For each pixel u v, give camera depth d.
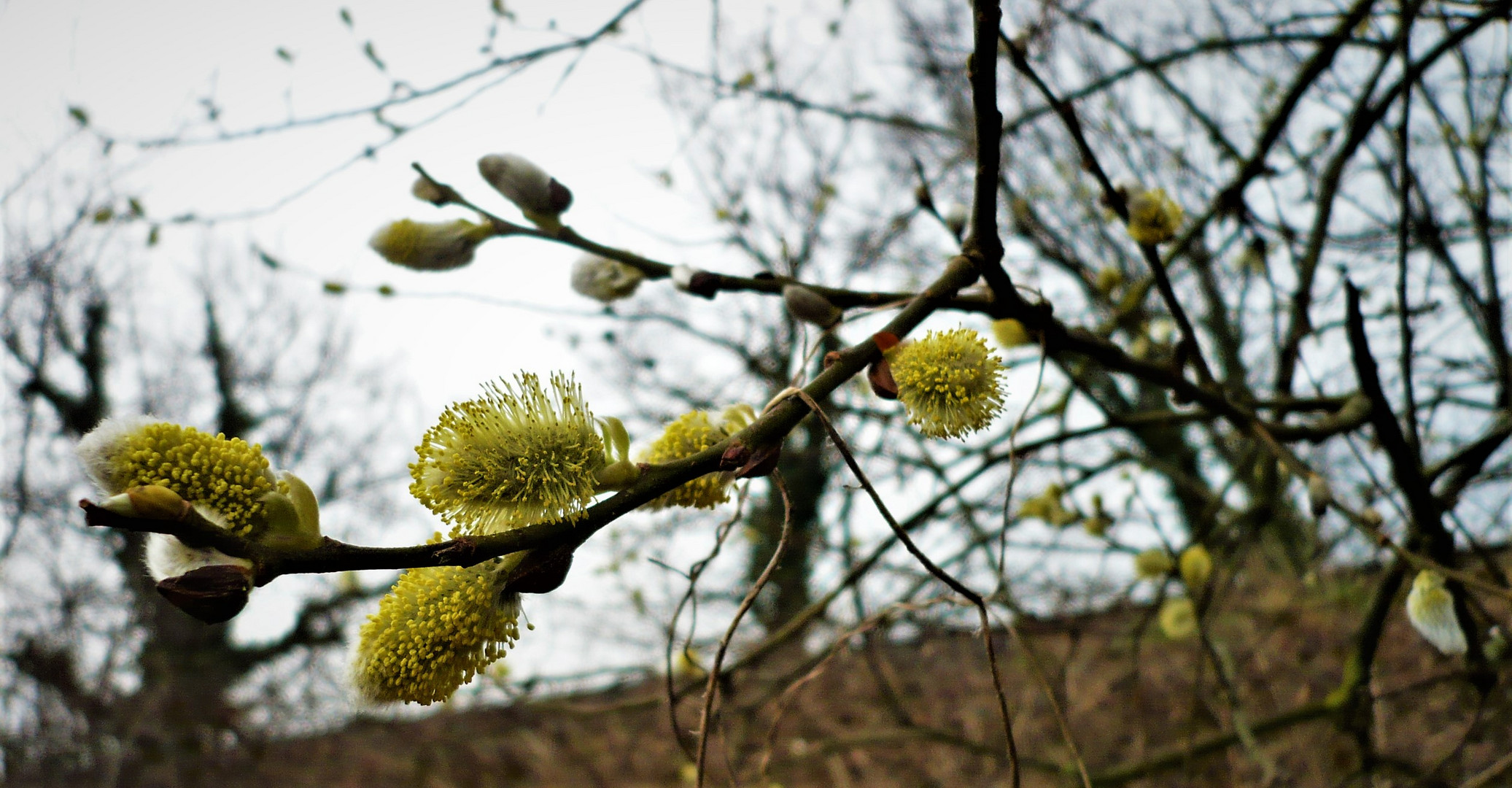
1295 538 5.02
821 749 4.14
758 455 1.28
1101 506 3.76
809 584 6.77
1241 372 4.77
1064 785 4.30
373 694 1.18
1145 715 4.57
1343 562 4.92
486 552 1.15
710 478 1.38
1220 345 5.07
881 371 1.43
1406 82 2.64
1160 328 4.37
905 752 6.06
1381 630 3.21
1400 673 4.50
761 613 7.43
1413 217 3.61
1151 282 3.50
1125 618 5.78
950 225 2.32
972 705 6.44
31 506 11.28
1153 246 2.19
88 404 12.03
